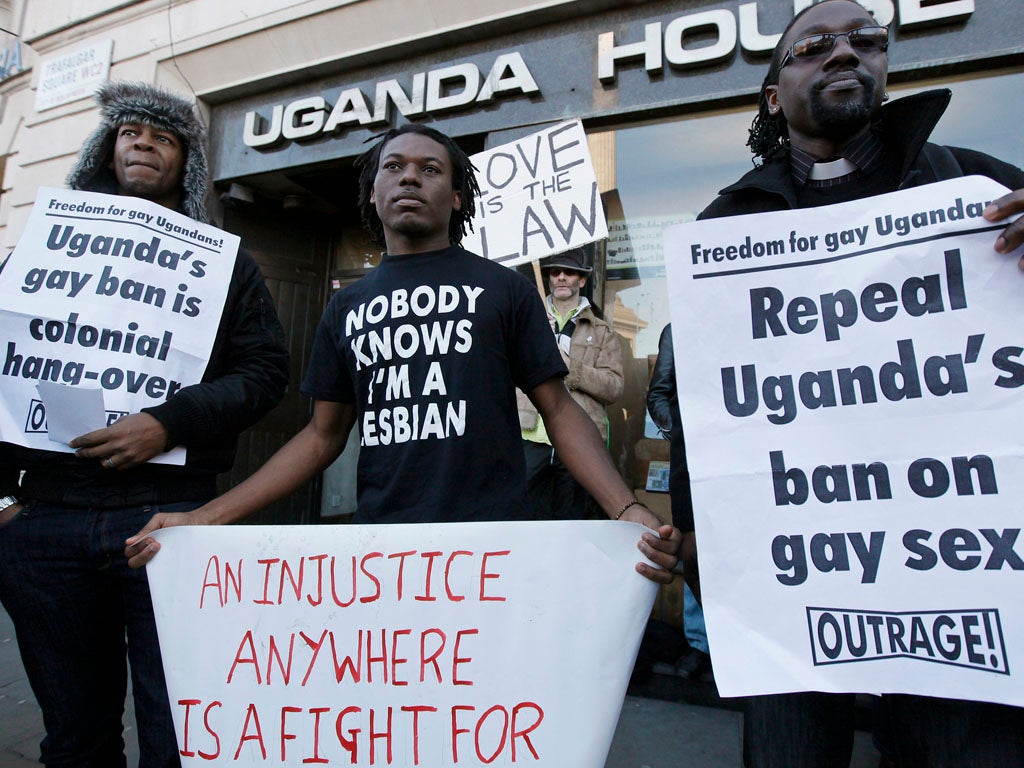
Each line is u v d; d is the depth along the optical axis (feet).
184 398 4.91
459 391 4.23
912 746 3.55
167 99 5.65
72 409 4.66
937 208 3.58
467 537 3.87
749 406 3.75
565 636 3.66
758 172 4.62
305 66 12.75
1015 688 3.06
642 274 10.71
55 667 4.97
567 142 8.42
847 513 3.49
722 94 9.93
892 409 3.51
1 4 16.51
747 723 3.97
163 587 4.25
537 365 4.46
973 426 3.35
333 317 4.86
